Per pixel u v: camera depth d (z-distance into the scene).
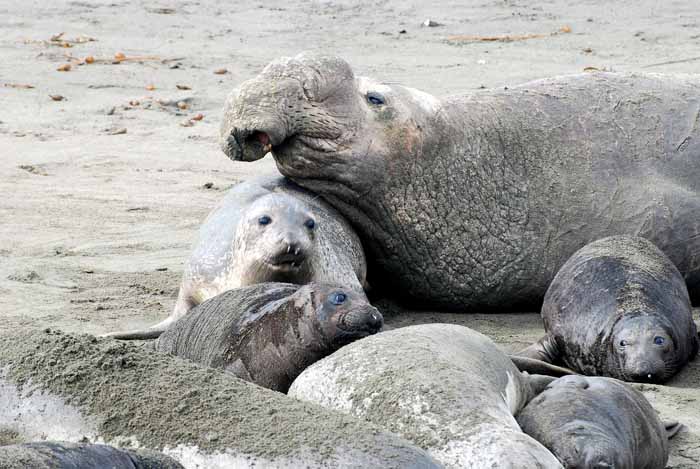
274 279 23.83
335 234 25.84
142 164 40.94
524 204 27.41
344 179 26.30
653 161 28.17
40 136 44.09
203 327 20.83
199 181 39.22
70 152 42.19
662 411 20.50
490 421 14.99
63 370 15.75
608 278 24.20
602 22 60.75
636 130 28.34
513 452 14.27
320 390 16.44
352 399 15.95
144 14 65.31
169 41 59.47
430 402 15.41
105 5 67.50
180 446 14.37
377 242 27.20
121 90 50.59
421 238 27.00
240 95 25.66
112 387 15.46
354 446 13.91
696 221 27.77
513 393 17.59
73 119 46.34
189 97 49.44
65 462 12.31
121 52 57.09
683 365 23.41
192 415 14.80
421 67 53.41
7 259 30.22
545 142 27.91
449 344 17.42
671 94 29.09
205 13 66.00
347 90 26.22
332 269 24.72
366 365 16.52
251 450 14.04
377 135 26.41
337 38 59.91
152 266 30.17
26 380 15.73
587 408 16.81
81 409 15.20
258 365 19.23
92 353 16.11
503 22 61.72
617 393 17.52
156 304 26.81
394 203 26.77
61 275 28.95
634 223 27.58
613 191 27.69
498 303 27.69
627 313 23.25
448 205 27.05
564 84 29.12
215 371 15.84
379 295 28.67
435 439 14.87
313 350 18.81
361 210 26.80
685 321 23.67
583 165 27.84
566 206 27.53
